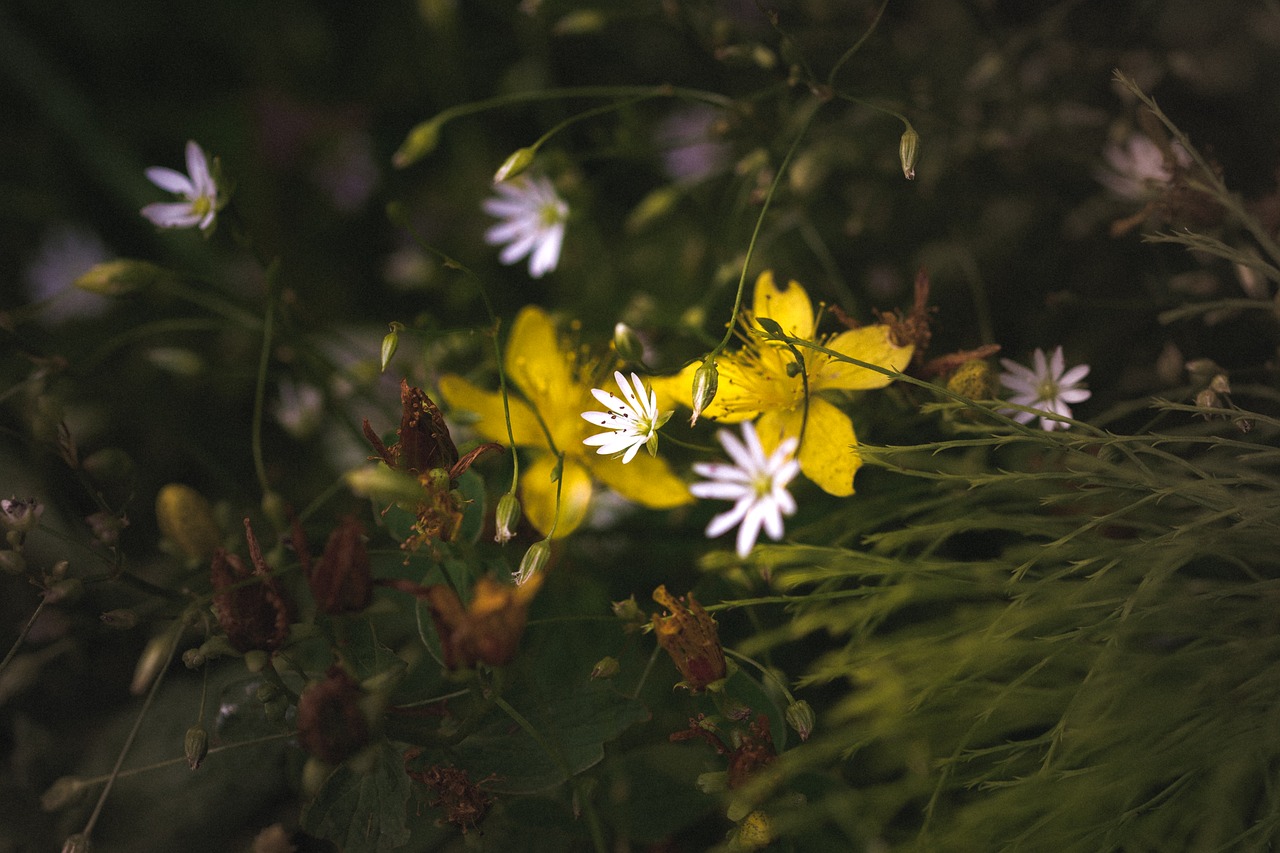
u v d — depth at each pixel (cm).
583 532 23
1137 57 26
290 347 24
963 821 18
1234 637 20
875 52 26
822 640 23
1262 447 19
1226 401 21
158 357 24
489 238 26
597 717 20
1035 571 21
